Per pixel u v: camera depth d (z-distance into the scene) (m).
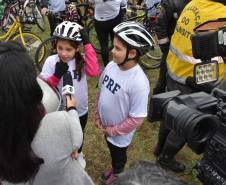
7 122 1.43
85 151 3.98
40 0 6.11
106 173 3.43
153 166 1.17
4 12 6.33
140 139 4.21
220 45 1.86
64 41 2.78
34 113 1.50
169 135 3.23
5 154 1.52
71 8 6.16
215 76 1.97
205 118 1.50
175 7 3.69
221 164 1.59
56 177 1.71
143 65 5.81
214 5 2.67
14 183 1.65
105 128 2.88
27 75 1.42
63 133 1.64
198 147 1.63
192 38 1.93
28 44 6.19
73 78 2.94
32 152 1.57
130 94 2.61
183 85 2.96
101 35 5.32
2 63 1.39
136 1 6.70
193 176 3.58
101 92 2.80
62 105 2.45
